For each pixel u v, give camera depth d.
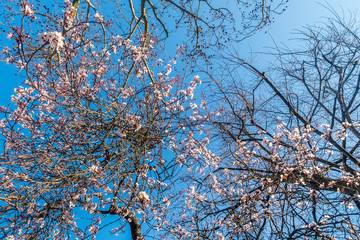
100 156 4.55
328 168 4.81
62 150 4.19
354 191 4.52
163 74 4.86
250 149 5.44
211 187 5.18
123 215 4.23
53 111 4.51
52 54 3.85
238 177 5.29
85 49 4.43
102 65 4.27
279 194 4.73
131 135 4.43
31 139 4.08
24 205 3.89
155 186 4.46
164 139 4.64
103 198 4.31
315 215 4.78
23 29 2.86
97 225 4.35
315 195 4.57
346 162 5.01
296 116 5.13
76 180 4.05
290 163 4.80
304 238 4.29
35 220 4.11
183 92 4.59
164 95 4.89
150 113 4.63
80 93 4.11
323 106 4.96
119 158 4.39
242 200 4.76
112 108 4.47
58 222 3.95
